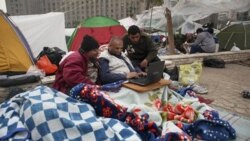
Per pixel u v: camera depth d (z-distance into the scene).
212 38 9.09
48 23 7.98
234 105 4.70
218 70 7.86
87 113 2.77
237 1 7.82
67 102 2.74
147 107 3.25
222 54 8.94
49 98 2.70
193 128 3.19
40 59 5.24
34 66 5.09
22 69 5.16
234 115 4.13
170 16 9.05
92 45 3.46
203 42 9.02
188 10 7.95
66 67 3.39
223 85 6.08
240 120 3.93
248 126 3.72
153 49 4.85
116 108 3.06
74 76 3.34
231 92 5.54
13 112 2.75
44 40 7.83
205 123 3.24
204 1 7.46
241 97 5.21
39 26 7.82
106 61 3.90
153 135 2.91
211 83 6.24
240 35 11.25
